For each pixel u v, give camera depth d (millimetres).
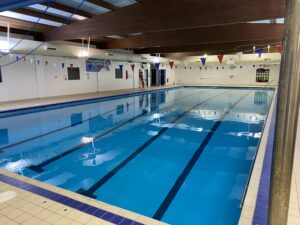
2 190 2068
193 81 20266
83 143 4414
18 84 8391
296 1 739
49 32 6883
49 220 1637
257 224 1548
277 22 6250
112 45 9258
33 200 1899
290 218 1583
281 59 817
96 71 12016
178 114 7105
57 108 7773
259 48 9562
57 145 4297
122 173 3137
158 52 11234
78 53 9008
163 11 4660
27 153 3891
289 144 833
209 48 9898
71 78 10602
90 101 9141
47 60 9383
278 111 836
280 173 868
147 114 7141
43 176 3062
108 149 4078
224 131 5102
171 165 3389
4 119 6227
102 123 5973
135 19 4953
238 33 6578
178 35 7289
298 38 750
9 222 1621
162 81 18734
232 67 18734
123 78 14164
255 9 4047
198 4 4387
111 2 4941
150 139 4625
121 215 1694
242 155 3729
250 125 5637
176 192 2643
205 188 2711
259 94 12195
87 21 5762
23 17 5582
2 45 6508
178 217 2197
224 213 2246
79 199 1924
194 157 3676
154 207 2359
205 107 8320
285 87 800
